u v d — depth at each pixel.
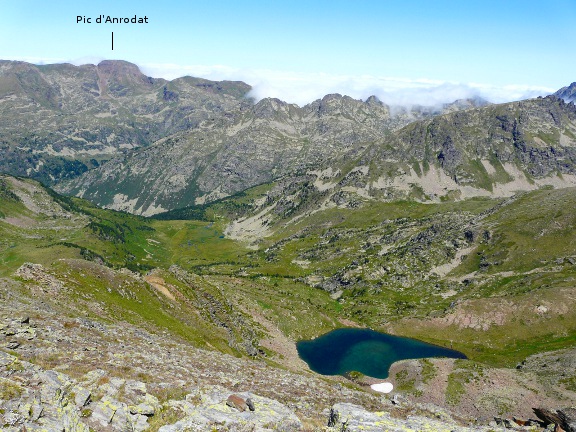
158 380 43.41
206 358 70.62
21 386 30.02
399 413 57.91
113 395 33.81
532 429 43.53
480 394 133.25
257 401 37.22
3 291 78.56
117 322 88.62
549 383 133.75
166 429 29.73
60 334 55.62
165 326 103.75
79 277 103.56
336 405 36.22
